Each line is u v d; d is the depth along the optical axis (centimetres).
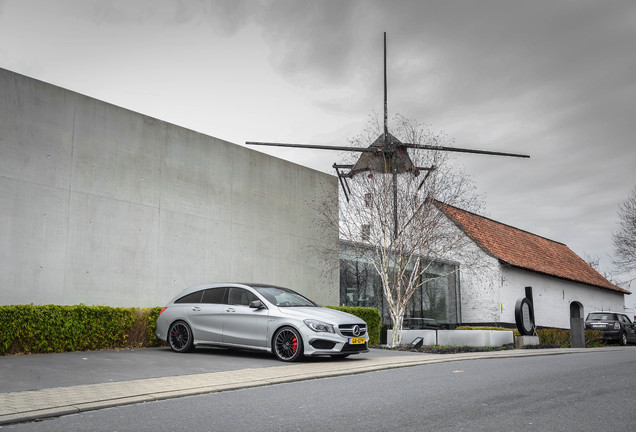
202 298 1302
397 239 1869
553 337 2344
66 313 1247
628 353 1623
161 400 745
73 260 1367
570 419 610
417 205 1872
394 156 1911
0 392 764
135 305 1480
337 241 2152
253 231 1831
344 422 604
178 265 1597
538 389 816
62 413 651
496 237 3089
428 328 2494
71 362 1066
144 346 1407
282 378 916
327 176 2152
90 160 1429
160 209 1570
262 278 1839
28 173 1309
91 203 1419
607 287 3812
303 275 1989
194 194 1666
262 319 1200
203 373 971
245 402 727
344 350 1165
